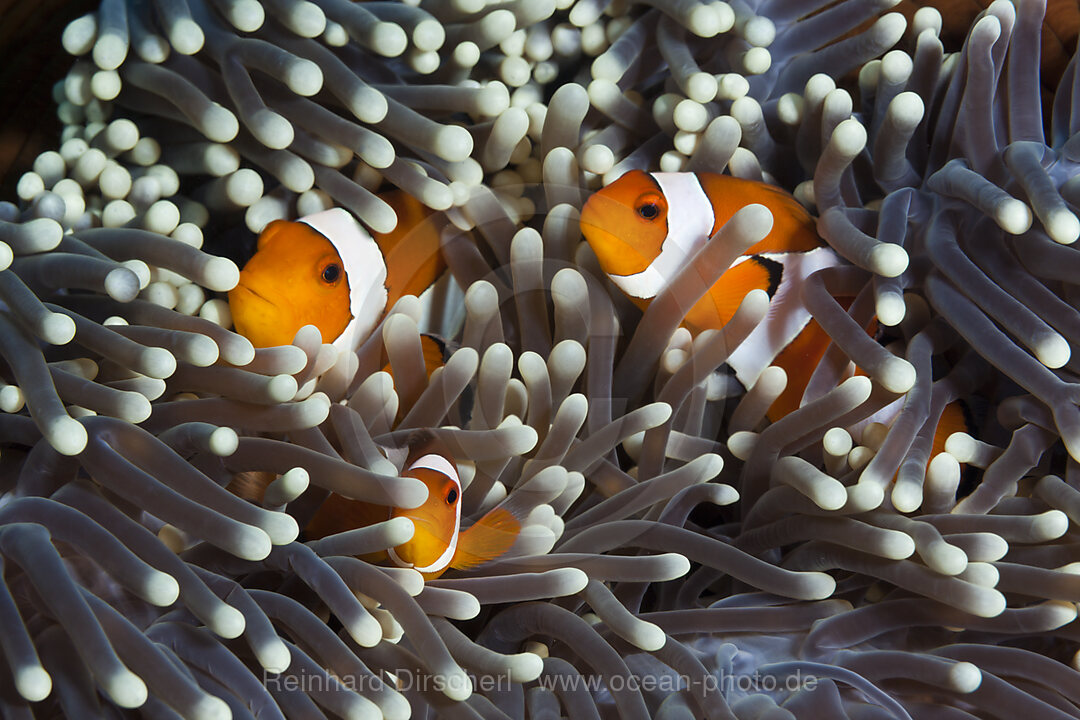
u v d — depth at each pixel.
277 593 0.28
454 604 0.28
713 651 0.30
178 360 0.29
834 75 0.35
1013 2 0.34
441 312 0.31
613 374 0.31
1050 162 0.32
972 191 0.31
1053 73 0.36
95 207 0.34
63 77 0.35
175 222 0.32
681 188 0.31
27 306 0.28
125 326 0.29
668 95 0.34
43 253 0.30
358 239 0.31
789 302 0.32
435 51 0.34
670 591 0.31
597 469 0.30
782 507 0.31
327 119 0.32
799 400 0.32
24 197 0.33
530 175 0.34
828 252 0.32
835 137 0.31
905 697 0.30
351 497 0.28
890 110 0.32
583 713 0.29
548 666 0.29
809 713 0.29
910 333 0.33
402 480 0.27
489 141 0.33
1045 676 0.29
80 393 0.28
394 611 0.27
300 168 0.32
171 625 0.27
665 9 0.33
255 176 0.32
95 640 0.25
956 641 0.31
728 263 0.30
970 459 0.31
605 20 0.35
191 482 0.27
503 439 0.28
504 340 0.29
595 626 0.30
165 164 0.34
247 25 0.31
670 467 0.31
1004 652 0.30
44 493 0.28
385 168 0.32
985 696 0.29
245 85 0.32
